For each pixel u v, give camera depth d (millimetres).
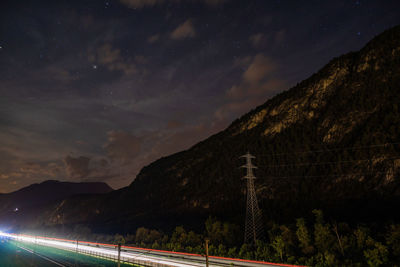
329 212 114812
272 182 168375
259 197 161250
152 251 110375
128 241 150750
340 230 78750
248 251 82000
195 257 86375
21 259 110375
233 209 165000
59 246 153125
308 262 62969
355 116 161000
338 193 128875
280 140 196375
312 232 79250
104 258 92688
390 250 62188
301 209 125375
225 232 101938
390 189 112938
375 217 98188
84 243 165250
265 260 73188
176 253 100750
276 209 135000
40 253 127188
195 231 138750
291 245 76438
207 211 182000
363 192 119750
